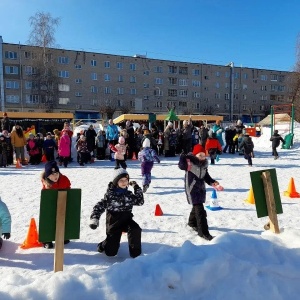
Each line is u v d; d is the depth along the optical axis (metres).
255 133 26.05
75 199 3.57
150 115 21.28
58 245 3.46
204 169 4.93
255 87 67.56
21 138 14.02
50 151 14.86
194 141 18.06
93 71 54.53
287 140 20.53
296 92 38.06
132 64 57.31
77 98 53.50
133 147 16.27
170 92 60.31
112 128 16.17
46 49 45.62
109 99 55.69
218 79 64.19
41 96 46.50
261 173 4.63
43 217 3.44
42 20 44.09
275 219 4.53
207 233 4.77
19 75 48.81
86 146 14.38
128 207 4.11
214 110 63.78
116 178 4.09
